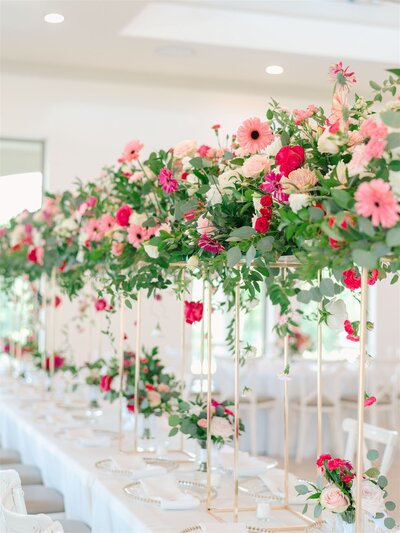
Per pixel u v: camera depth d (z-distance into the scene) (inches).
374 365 277.3
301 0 286.5
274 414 274.5
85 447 157.5
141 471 129.1
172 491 118.3
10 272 276.5
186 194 119.0
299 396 274.4
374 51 294.5
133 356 163.9
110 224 143.0
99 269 172.9
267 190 88.0
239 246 94.4
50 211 199.0
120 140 337.4
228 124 345.7
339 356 336.8
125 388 156.6
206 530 98.0
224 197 100.4
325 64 300.5
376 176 73.8
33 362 254.8
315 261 76.4
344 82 89.7
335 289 87.7
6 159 333.7
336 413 268.7
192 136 344.2
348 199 73.3
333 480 92.0
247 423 276.7
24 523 98.2
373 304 370.3
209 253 104.4
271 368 277.6
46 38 277.6
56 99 330.0
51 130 329.7
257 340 365.1
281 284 111.7
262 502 115.9
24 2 239.9
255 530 102.6
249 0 281.0
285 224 81.6
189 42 278.5
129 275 136.2
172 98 342.0
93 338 322.0
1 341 302.0
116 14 250.1
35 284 285.7
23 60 310.7
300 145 92.7
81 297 314.7
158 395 150.8
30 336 283.6
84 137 333.7
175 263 122.3
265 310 366.0
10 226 270.8
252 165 95.6
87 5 242.2
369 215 71.7
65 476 150.2
